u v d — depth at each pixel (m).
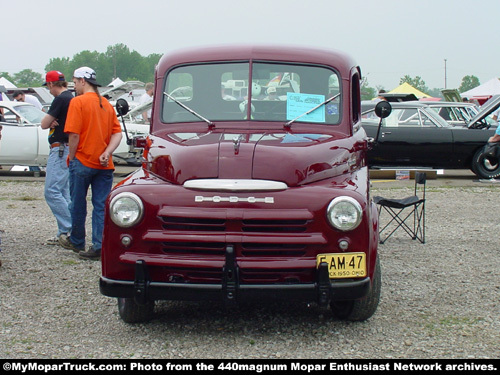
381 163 15.05
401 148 14.82
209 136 5.27
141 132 16.06
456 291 6.10
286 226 4.51
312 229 4.53
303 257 4.54
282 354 4.50
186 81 5.86
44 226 9.34
